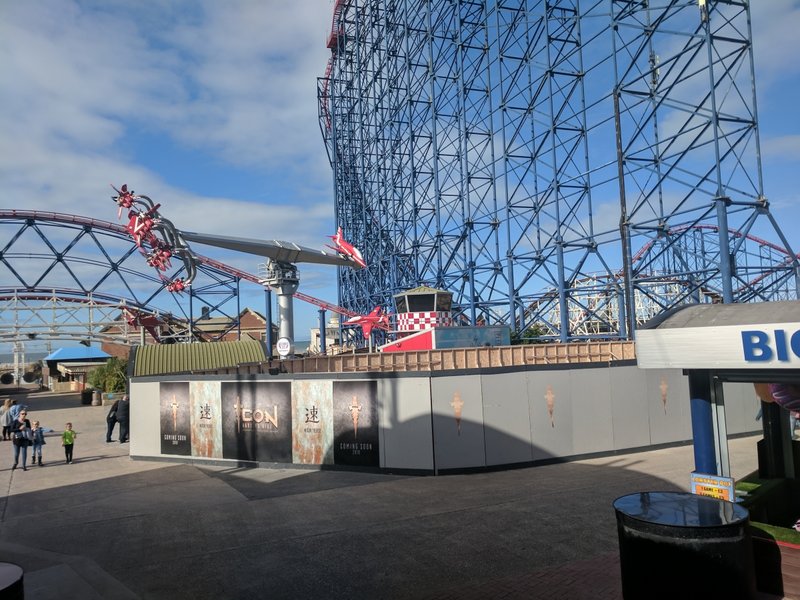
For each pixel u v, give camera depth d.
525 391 17.58
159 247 26.77
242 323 81.81
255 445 18.50
